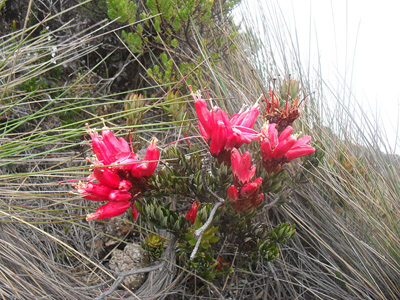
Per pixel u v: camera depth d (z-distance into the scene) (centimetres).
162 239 36
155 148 28
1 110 46
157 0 49
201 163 33
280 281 40
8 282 27
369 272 38
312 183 43
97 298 29
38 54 47
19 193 32
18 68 40
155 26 51
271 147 29
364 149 46
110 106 54
